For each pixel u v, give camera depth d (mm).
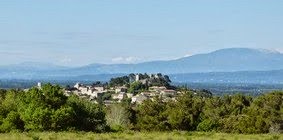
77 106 58812
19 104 56969
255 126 71125
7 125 53906
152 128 76562
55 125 54062
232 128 72375
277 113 74375
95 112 60031
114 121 76000
